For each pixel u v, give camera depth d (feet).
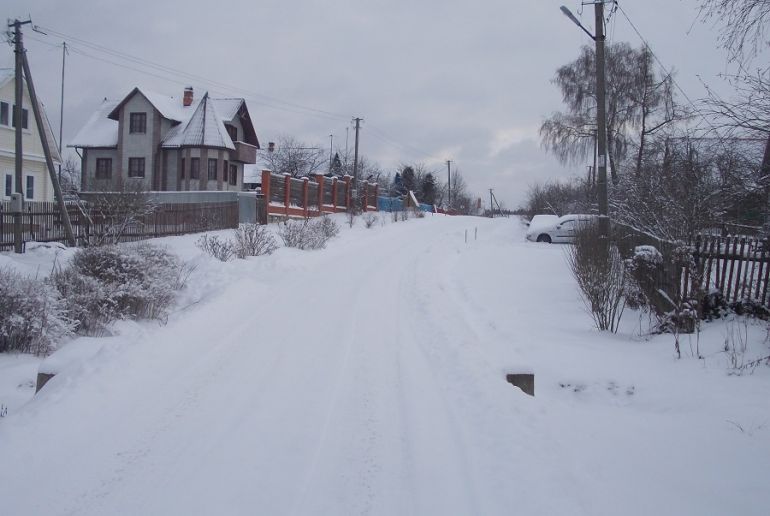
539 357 27.73
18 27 71.15
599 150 55.72
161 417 19.21
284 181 105.50
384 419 19.33
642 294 37.83
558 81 126.00
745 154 35.01
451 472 15.65
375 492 14.65
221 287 40.55
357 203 136.46
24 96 107.86
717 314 32.12
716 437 18.06
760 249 31.45
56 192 69.05
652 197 43.11
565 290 48.03
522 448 16.81
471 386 22.09
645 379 24.31
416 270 57.21
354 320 34.27
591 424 19.89
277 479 15.25
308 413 19.80
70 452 16.49
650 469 16.12
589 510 13.65
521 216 165.37
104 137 144.87
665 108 102.73
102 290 34.01
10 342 29.71
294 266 54.75
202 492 14.52
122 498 14.20
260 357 26.25
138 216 73.67
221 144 137.39
